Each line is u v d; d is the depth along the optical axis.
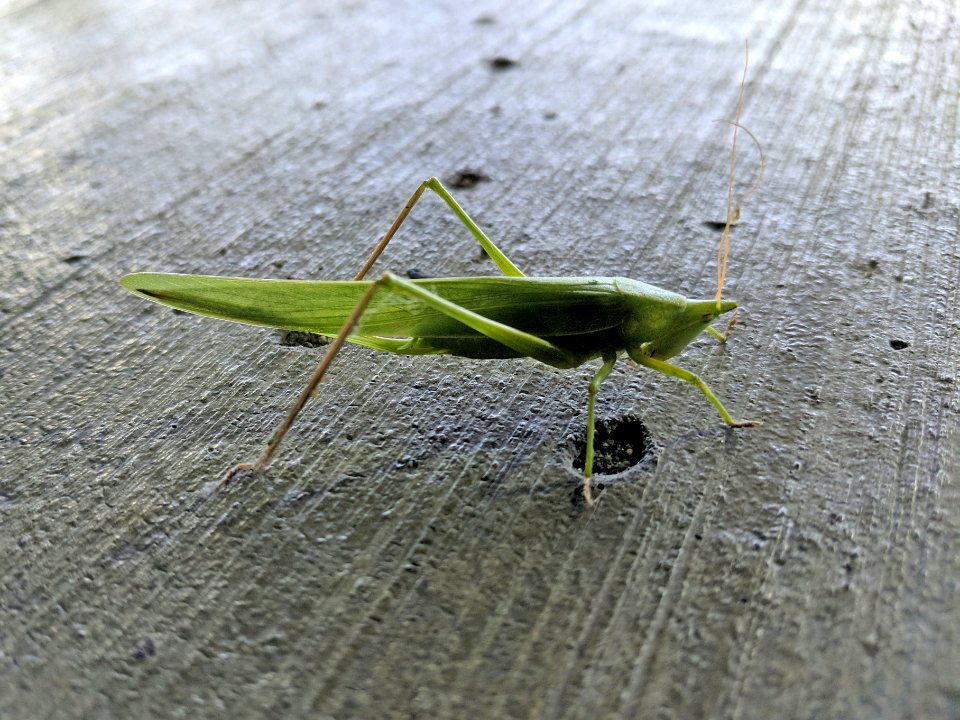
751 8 0.18
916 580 0.06
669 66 0.15
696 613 0.06
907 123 0.13
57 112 0.14
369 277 0.10
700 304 0.07
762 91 0.14
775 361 0.08
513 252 0.10
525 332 0.07
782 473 0.07
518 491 0.07
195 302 0.07
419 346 0.07
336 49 0.16
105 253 0.10
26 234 0.11
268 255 0.10
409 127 0.13
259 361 0.08
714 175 0.11
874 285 0.09
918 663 0.05
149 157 0.13
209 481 0.07
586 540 0.06
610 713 0.05
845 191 0.11
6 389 0.08
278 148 0.13
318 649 0.05
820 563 0.06
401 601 0.06
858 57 0.15
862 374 0.08
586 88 0.14
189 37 0.17
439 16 0.18
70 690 0.05
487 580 0.06
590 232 0.10
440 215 0.11
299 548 0.06
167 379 0.08
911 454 0.07
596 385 0.06
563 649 0.05
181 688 0.05
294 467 0.07
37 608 0.06
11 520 0.07
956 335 0.08
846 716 0.05
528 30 0.17
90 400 0.08
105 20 0.18
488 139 0.13
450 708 0.05
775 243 0.10
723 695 0.05
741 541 0.06
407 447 0.07
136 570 0.06
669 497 0.06
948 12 0.17
